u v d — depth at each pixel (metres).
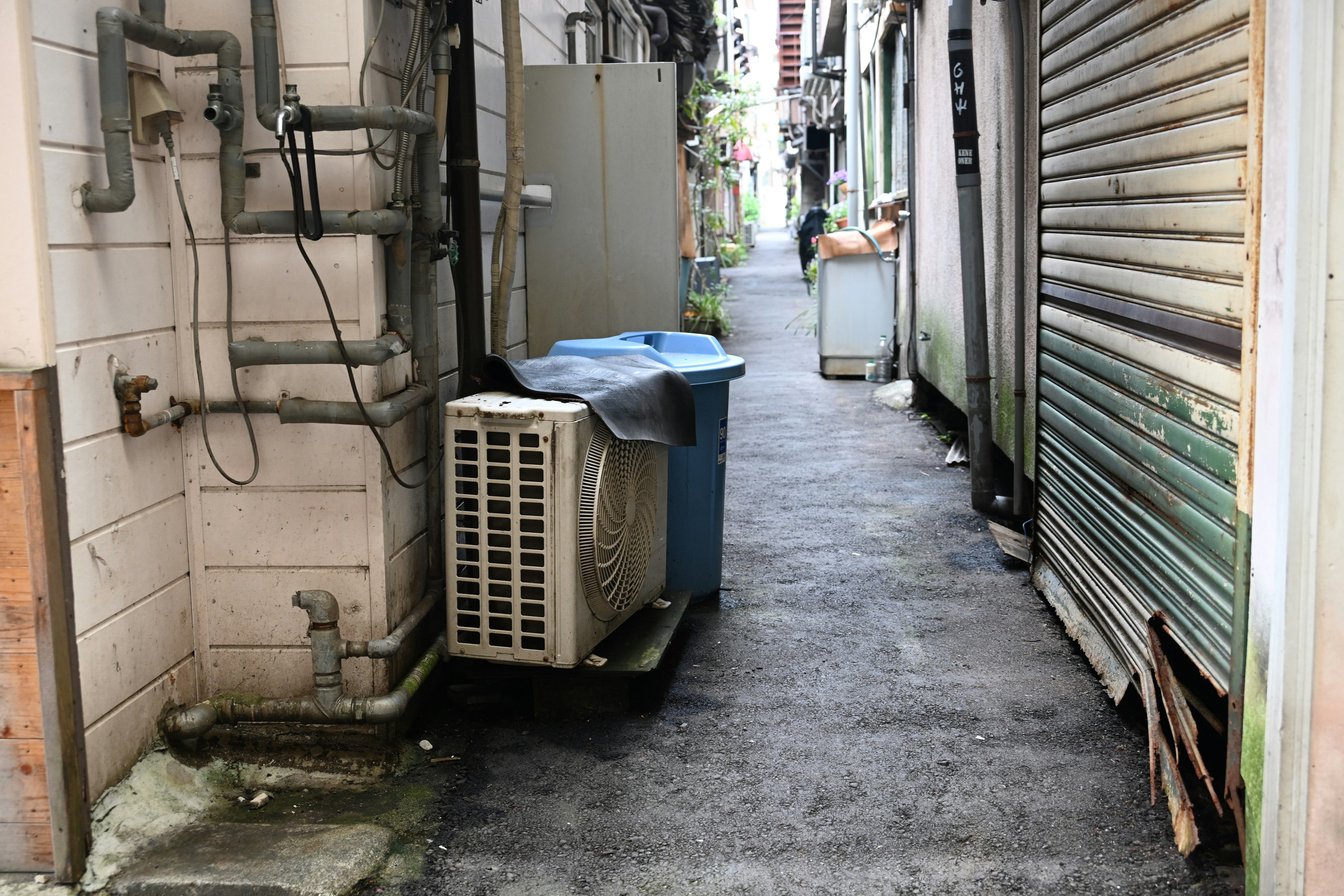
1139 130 3.27
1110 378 3.68
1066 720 3.61
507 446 3.47
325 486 3.33
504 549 3.51
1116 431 3.61
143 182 3.06
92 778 2.85
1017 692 3.85
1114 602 3.68
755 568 5.33
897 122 11.35
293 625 3.38
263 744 3.40
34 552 2.60
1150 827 2.94
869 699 3.82
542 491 3.46
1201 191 2.79
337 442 3.30
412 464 3.61
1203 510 2.82
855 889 2.70
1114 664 3.67
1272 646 2.34
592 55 8.86
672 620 4.08
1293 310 2.19
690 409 4.01
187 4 3.14
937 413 9.20
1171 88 2.98
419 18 3.27
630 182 5.66
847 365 11.54
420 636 3.75
